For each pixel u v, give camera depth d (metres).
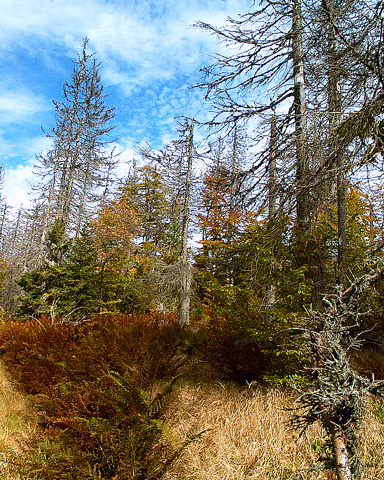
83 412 3.46
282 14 5.61
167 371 5.70
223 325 6.09
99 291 12.55
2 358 6.96
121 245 13.81
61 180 19.94
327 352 1.95
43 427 3.96
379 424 3.77
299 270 5.03
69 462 2.90
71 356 5.11
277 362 4.94
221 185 6.43
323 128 4.35
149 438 3.05
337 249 6.17
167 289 13.31
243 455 3.65
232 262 6.06
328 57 4.16
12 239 33.16
